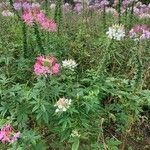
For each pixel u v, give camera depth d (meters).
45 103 0.94
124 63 1.29
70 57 1.31
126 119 1.04
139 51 1.25
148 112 1.19
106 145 0.95
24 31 1.21
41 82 0.99
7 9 1.69
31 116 1.03
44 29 1.20
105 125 1.10
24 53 1.22
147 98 1.03
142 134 1.13
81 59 1.32
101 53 1.29
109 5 2.27
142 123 1.16
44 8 1.60
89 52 1.36
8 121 0.96
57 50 1.29
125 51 1.34
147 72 1.21
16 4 1.36
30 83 1.17
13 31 1.40
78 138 0.92
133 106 1.03
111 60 1.29
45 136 1.03
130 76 1.21
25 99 1.00
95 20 1.68
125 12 1.60
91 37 1.47
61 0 1.40
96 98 0.98
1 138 0.86
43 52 1.15
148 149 1.10
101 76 1.07
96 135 0.99
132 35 1.30
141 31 1.29
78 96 0.97
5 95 1.01
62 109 0.91
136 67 1.15
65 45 1.34
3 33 1.38
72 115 0.96
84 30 1.51
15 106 1.00
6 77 1.16
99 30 1.55
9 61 1.22
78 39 1.41
